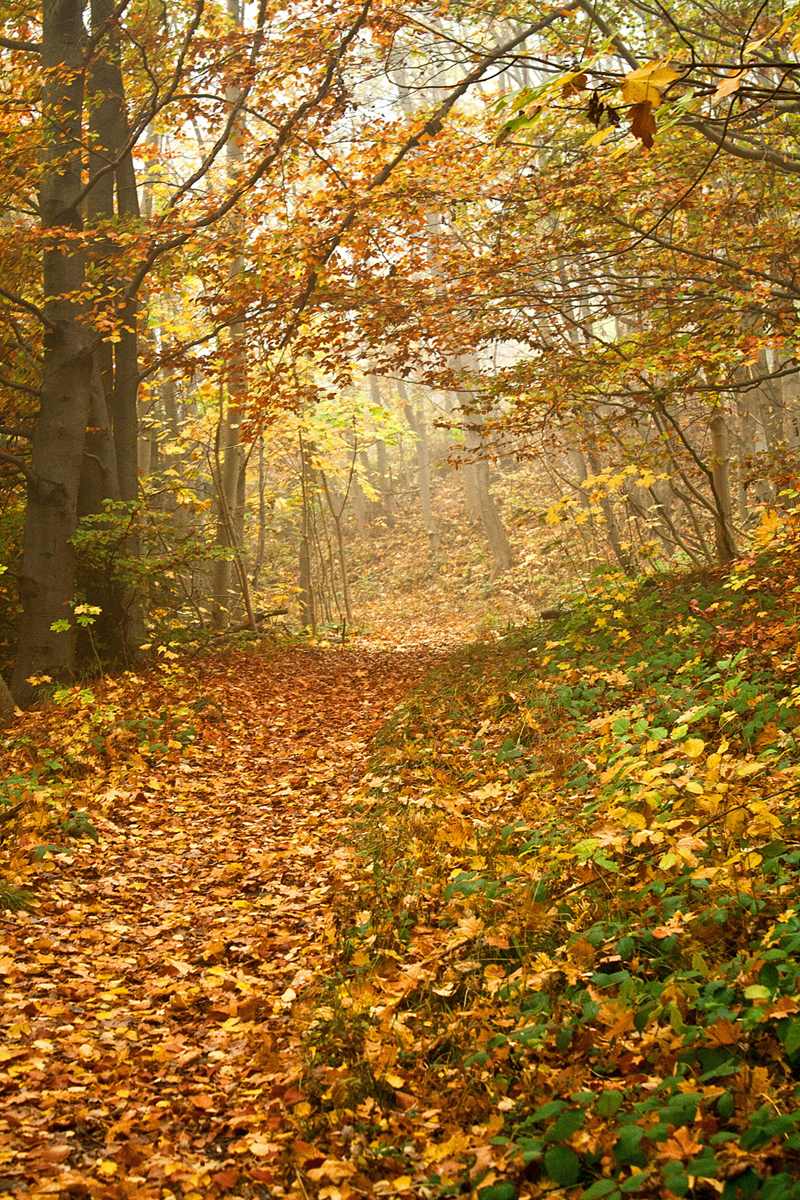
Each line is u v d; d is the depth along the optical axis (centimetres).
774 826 433
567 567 2289
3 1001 479
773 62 294
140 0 1495
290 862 703
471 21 1251
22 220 1625
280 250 1198
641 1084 326
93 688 1214
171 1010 488
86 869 693
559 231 1162
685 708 704
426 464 3472
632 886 466
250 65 1251
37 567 1303
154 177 2120
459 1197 306
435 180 1145
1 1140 354
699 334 1089
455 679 1175
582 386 1196
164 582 1645
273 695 1323
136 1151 358
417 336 1206
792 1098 304
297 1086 393
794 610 830
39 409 1472
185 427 2195
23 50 1402
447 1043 402
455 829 622
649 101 270
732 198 1123
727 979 362
